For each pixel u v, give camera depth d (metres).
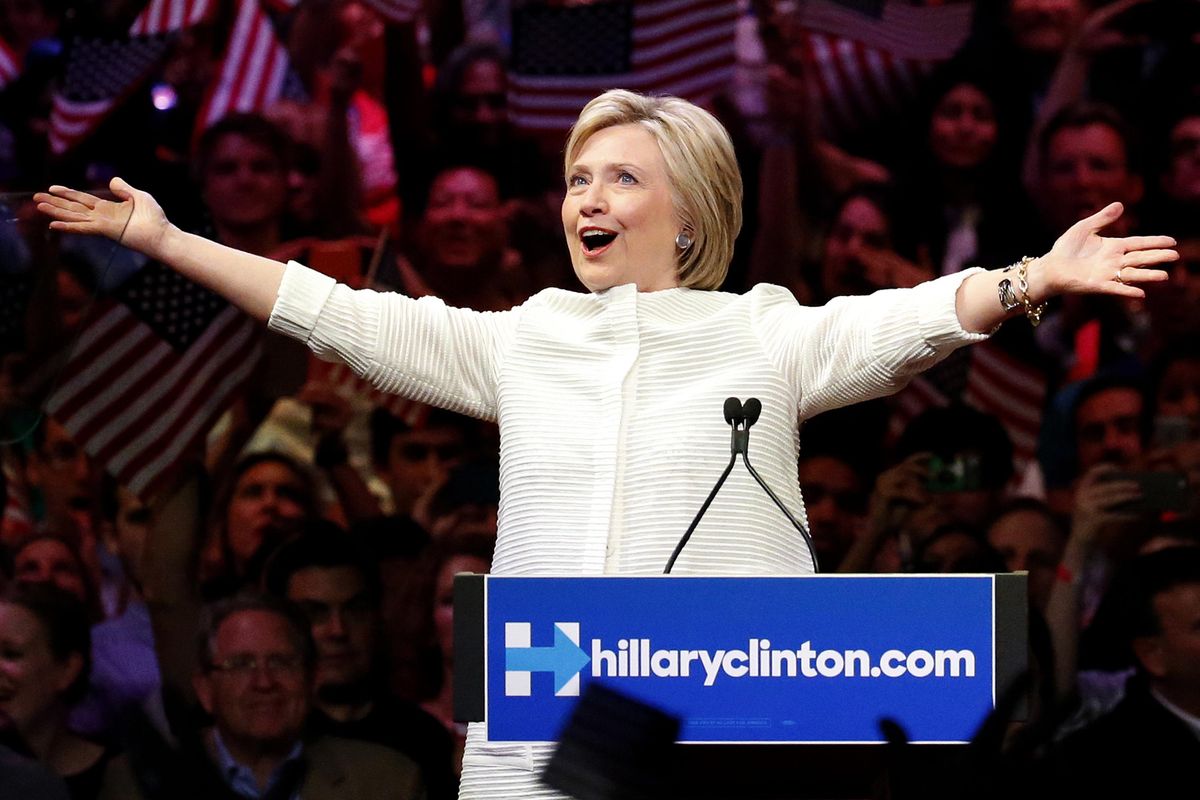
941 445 18.16
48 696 16.47
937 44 19.77
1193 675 16.20
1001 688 5.81
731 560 7.31
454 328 8.19
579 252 8.27
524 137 19.73
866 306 7.64
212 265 8.10
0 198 10.12
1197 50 19.44
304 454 18.36
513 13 19.83
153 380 18.38
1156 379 18.77
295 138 19.47
